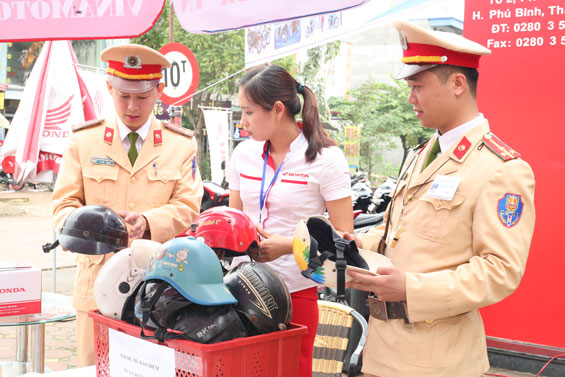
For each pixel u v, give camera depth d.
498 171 1.69
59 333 5.29
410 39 1.76
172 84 5.91
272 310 1.45
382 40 22.00
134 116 2.67
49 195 18.44
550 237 4.12
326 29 4.25
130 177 2.73
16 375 2.92
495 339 4.33
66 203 2.67
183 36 19.41
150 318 1.42
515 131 4.18
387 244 1.93
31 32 2.76
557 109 4.07
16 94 20.77
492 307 4.33
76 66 6.43
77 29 2.68
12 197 17.62
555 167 4.08
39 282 2.74
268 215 2.34
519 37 4.14
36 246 9.77
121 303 1.60
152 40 19.58
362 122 21.56
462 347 1.75
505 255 1.63
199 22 2.60
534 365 4.20
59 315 2.73
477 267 1.65
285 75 2.26
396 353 1.79
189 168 2.89
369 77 22.31
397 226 1.88
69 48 6.33
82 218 2.11
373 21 3.78
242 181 2.43
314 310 2.30
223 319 1.39
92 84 6.45
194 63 5.77
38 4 2.74
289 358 1.51
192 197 2.81
